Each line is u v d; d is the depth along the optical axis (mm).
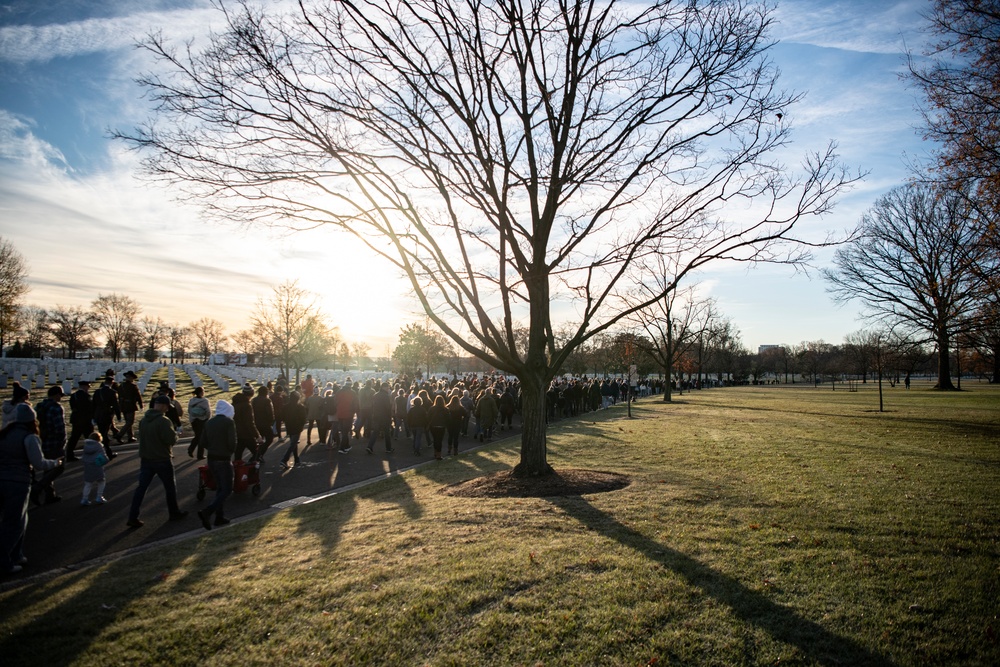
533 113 9266
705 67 8812
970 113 13383
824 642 3834
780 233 8984
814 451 12781
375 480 11320
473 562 5438
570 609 4391
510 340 9508
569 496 8430
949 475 9703
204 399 13133
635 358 61125
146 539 7266
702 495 8242
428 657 3771
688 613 4289
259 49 7414
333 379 44812
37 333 80750
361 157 8352
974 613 4246
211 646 4016
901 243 30969
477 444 17578
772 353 121875
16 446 6000
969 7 12578
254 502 9469
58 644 4090
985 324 17312
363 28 7926
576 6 8562
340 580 5121
